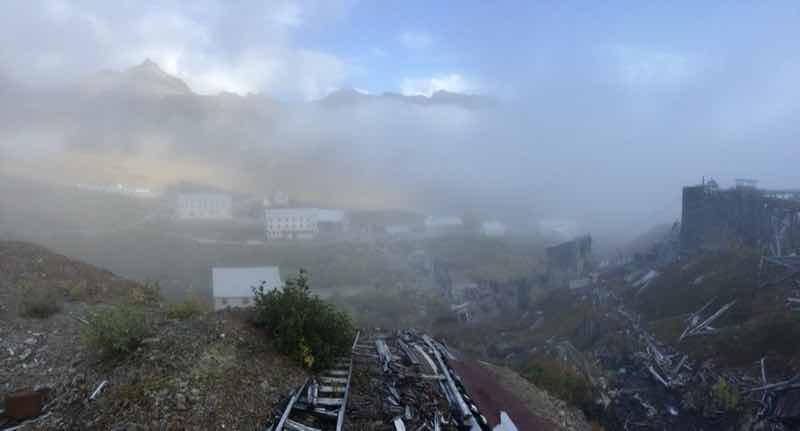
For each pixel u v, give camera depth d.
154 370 6.31
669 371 24.50
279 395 6.73
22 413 5.72
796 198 36.81
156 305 9.77
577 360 25.02
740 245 36.28
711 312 30.27
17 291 8.93
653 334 29.72
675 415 20.67
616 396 20.89
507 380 12.34
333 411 6.87
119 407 5.70
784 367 21.36
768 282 29.44
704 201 42.72
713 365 23.56
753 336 24.31
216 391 6.22
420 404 7.80
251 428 5.95
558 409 11.74
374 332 12.05
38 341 7.36
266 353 7.54
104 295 9.96
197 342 7.08
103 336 6.71
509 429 7.97
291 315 8.05
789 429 18.67
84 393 6.04
